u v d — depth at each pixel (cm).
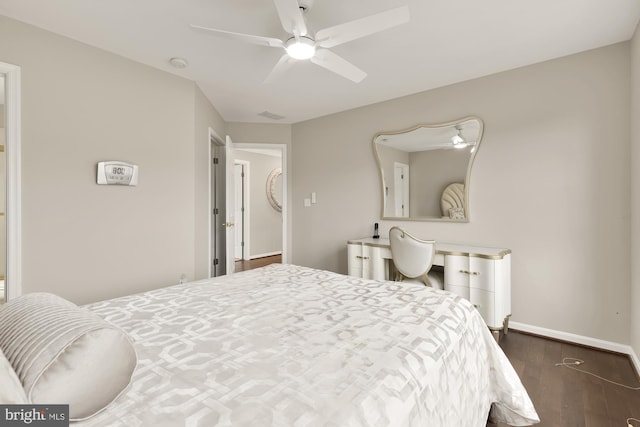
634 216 223
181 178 300
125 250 262
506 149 286
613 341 240
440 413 96
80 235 237
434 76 298
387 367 93
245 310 142
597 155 246
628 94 233
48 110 222
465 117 306
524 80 276
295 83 315
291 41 187
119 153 258
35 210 217
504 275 261
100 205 247
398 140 354
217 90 332
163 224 287
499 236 290
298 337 114
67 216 231
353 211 397
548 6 195
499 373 149
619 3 192
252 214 666
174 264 295
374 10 197
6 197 208
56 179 226
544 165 267
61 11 200
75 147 234
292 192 461
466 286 264
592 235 248
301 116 425
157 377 87
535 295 272
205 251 345
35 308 91
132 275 266
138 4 193
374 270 323
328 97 354
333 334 116
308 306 147
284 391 81
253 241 667
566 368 215
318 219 432
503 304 259
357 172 392
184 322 128
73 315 84
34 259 216
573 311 256
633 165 225
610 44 240
